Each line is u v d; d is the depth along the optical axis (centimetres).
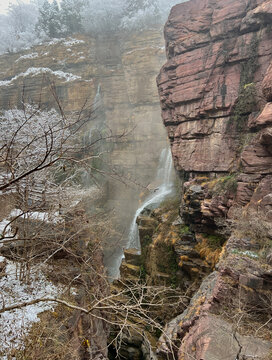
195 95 1608
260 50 1411
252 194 1168
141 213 2003
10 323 574
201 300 901
